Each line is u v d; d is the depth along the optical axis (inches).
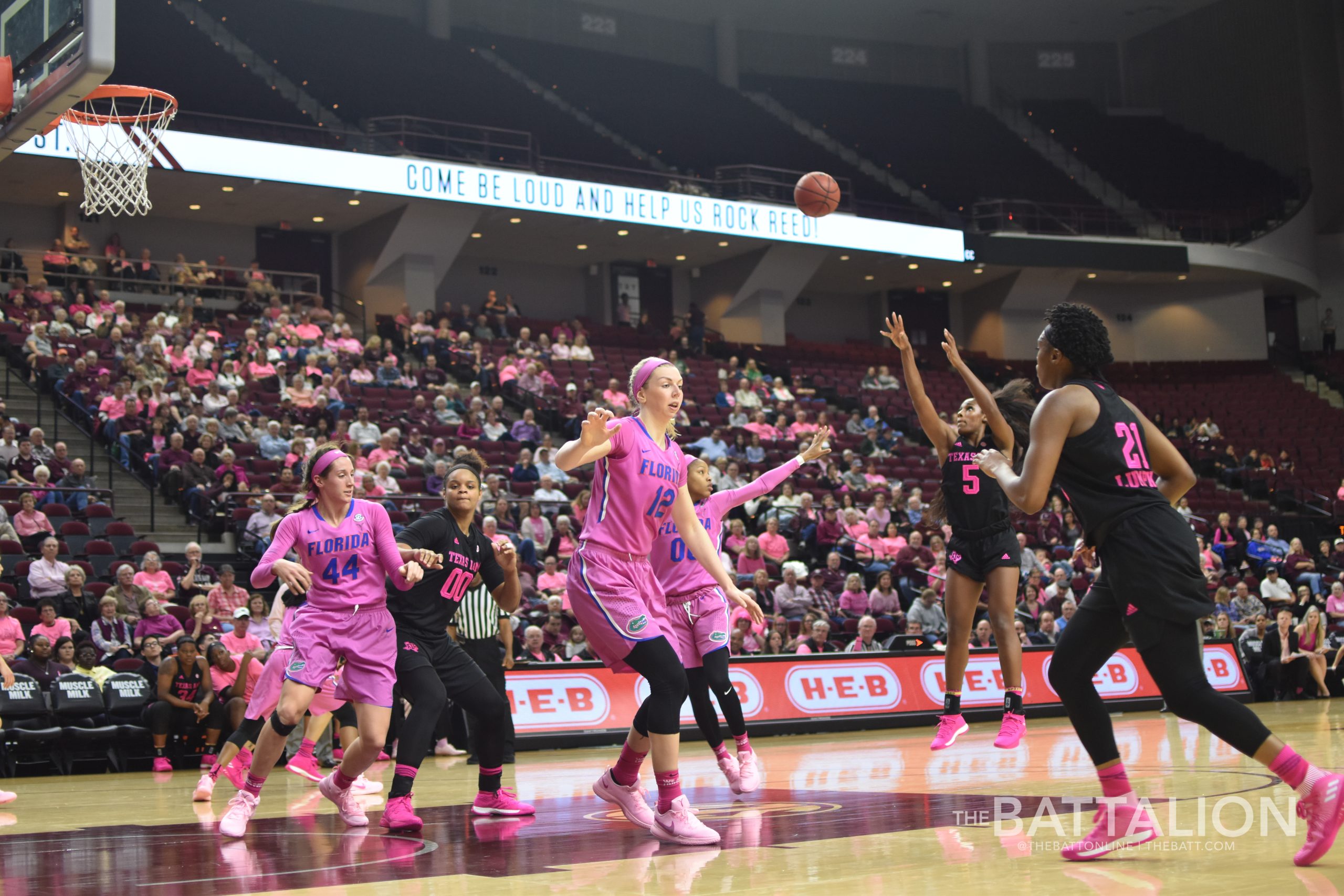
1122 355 1149.1
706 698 217.3
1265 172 1162.0
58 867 143.0
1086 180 1203.9
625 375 844.0
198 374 613.9
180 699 356.2
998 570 238.4
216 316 787.4
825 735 400.8
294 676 175.9
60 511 473.1
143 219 844.6
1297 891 104.3
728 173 1091.9
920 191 1156.5
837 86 1264.8
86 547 450.9
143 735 359.6
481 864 137.0
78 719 354.3
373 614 180.7
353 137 808.9
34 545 445.1
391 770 305.7
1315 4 1163.9
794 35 1283.2
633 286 1039.6
